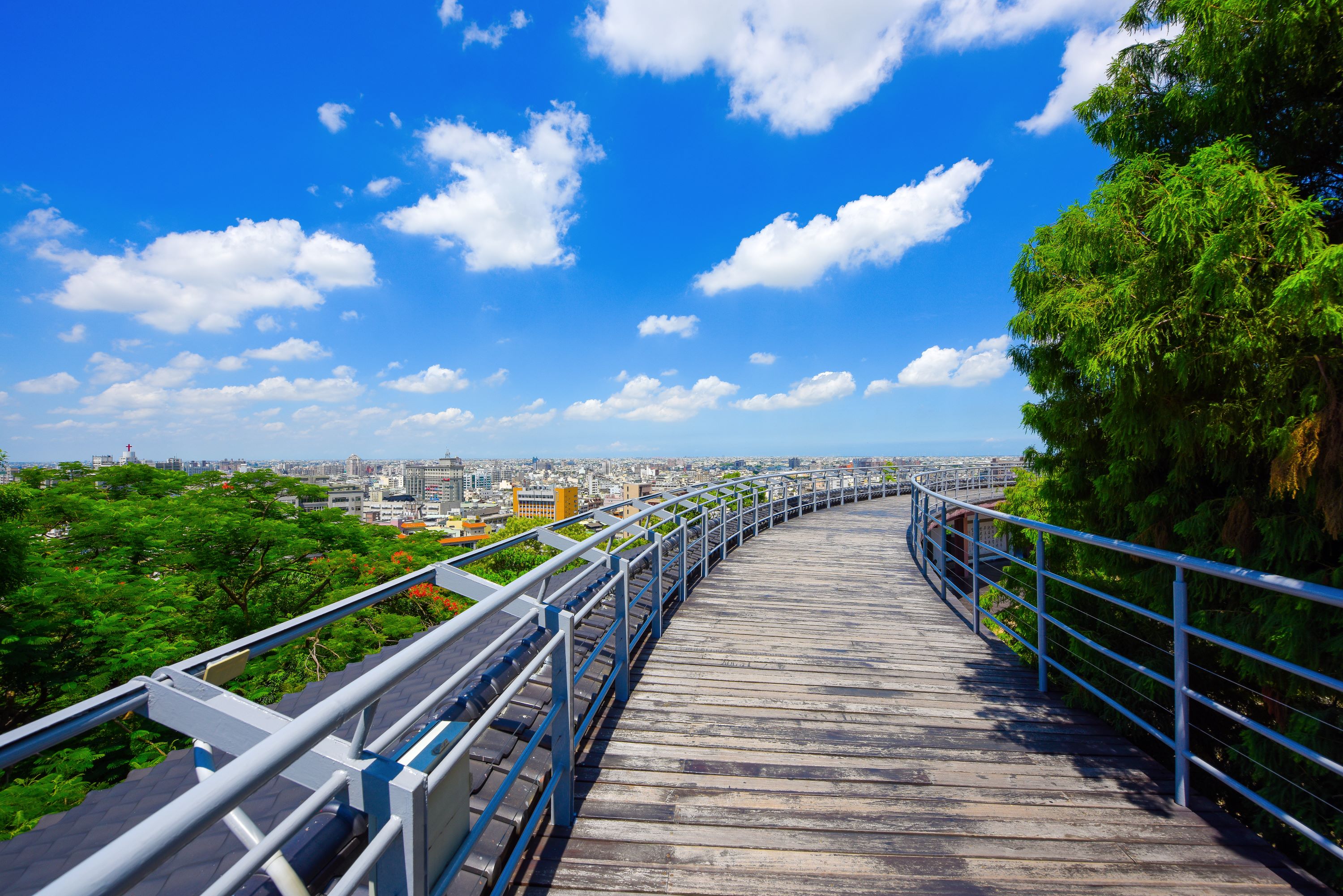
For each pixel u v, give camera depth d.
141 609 9.67
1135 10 3.28
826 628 5.18
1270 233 2.21
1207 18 2.68
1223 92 2.88
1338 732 2.67
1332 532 2.29
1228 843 2.34
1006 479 22.02
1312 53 2.54
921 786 2.73
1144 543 3.64
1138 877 2.15
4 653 7.82
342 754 1.28
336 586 13.66
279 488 15.48
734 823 2.43
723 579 7.21
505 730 2.35
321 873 1.14
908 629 5.16
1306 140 2.87
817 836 2.36
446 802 1.50
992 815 2.51
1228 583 3.05
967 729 3.30
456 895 1.70
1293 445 2.27
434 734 1.56
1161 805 2.59
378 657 3.87
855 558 8.67
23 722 8.49
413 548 17.16
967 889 2.08
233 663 1.40
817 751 3.04
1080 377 3.60
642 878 2.12
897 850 2.28
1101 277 3.01
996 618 4.84
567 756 2.38
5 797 5.76
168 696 1.27
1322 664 2.64
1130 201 2.64
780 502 13.48
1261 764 2.59
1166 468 3.52
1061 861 2.23
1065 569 4.91
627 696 3.63
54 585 8.65
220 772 0.80
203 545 12.16
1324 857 2.74
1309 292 1.93
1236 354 2.33
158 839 0.65
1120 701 3.87
